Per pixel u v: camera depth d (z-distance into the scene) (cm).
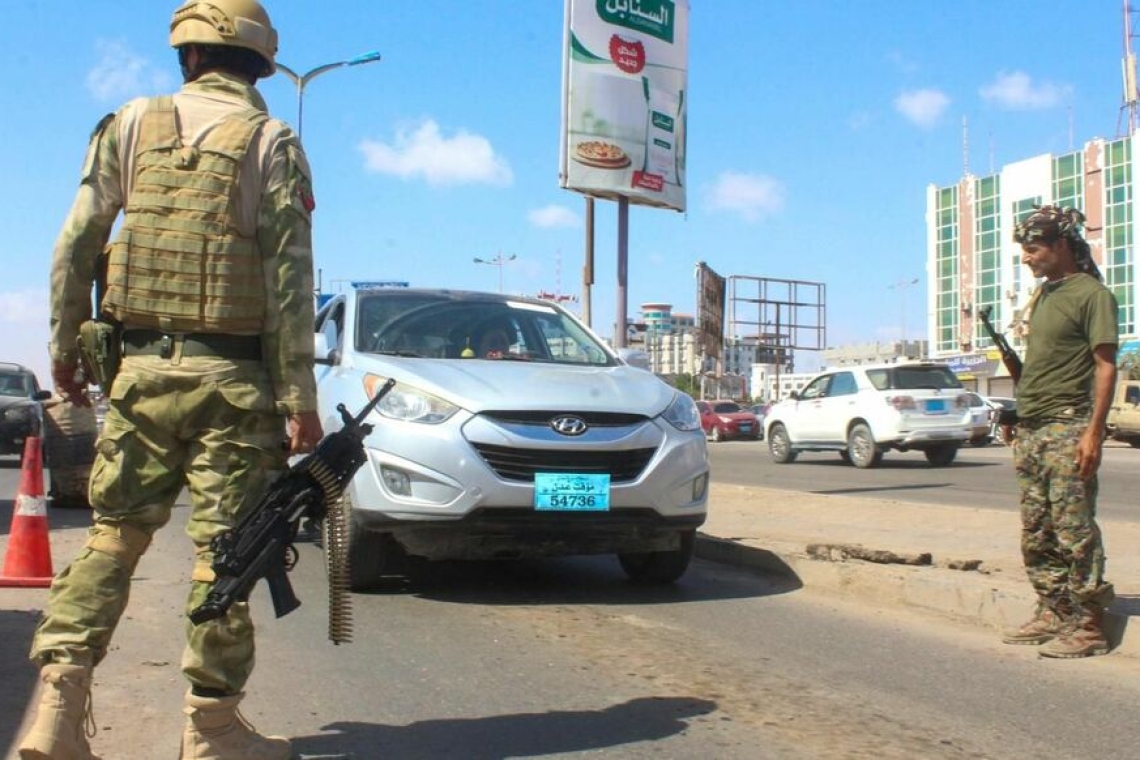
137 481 317
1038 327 493
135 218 312
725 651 511
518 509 573
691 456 619
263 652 499
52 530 959
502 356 700
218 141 314
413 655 496
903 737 388
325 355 681
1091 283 479
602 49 1523
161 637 529
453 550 584
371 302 739
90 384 346
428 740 380
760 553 736
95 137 322
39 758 304
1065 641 501
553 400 593
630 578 699
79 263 318
